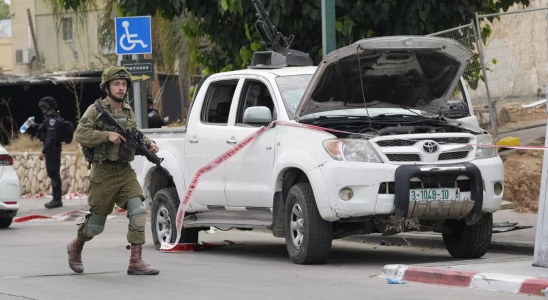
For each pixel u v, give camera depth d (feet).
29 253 91.71
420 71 81.10
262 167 83.05
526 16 151.74
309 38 120.47
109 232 120.88
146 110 138.41
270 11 115.65
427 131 79.30
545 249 67.26
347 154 74.59
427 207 74.28
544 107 144.87
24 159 197.98
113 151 69.51
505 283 60.95
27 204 171.42
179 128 96.07
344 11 120.06
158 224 98.07
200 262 83.61
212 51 130.31
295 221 80.18
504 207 120.16
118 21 131.23
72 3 134.10
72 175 187.62
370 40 74.95
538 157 135.33
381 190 74.02
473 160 77.00
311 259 78.33
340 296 60.03
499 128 144.97
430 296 59.31
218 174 89.10
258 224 84.94
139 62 134.21
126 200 71.20
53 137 158.81
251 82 88.07
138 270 72.64
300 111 80.23
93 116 69.46
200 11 120.06
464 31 126.52
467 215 76.79
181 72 248.52
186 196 88.53
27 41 409.08
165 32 226.17
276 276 71.51
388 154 74.90
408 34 118.21
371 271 74.38
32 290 64.28
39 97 305.12
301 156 77.36
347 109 84.12
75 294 62.34
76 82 273.75
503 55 150.30
